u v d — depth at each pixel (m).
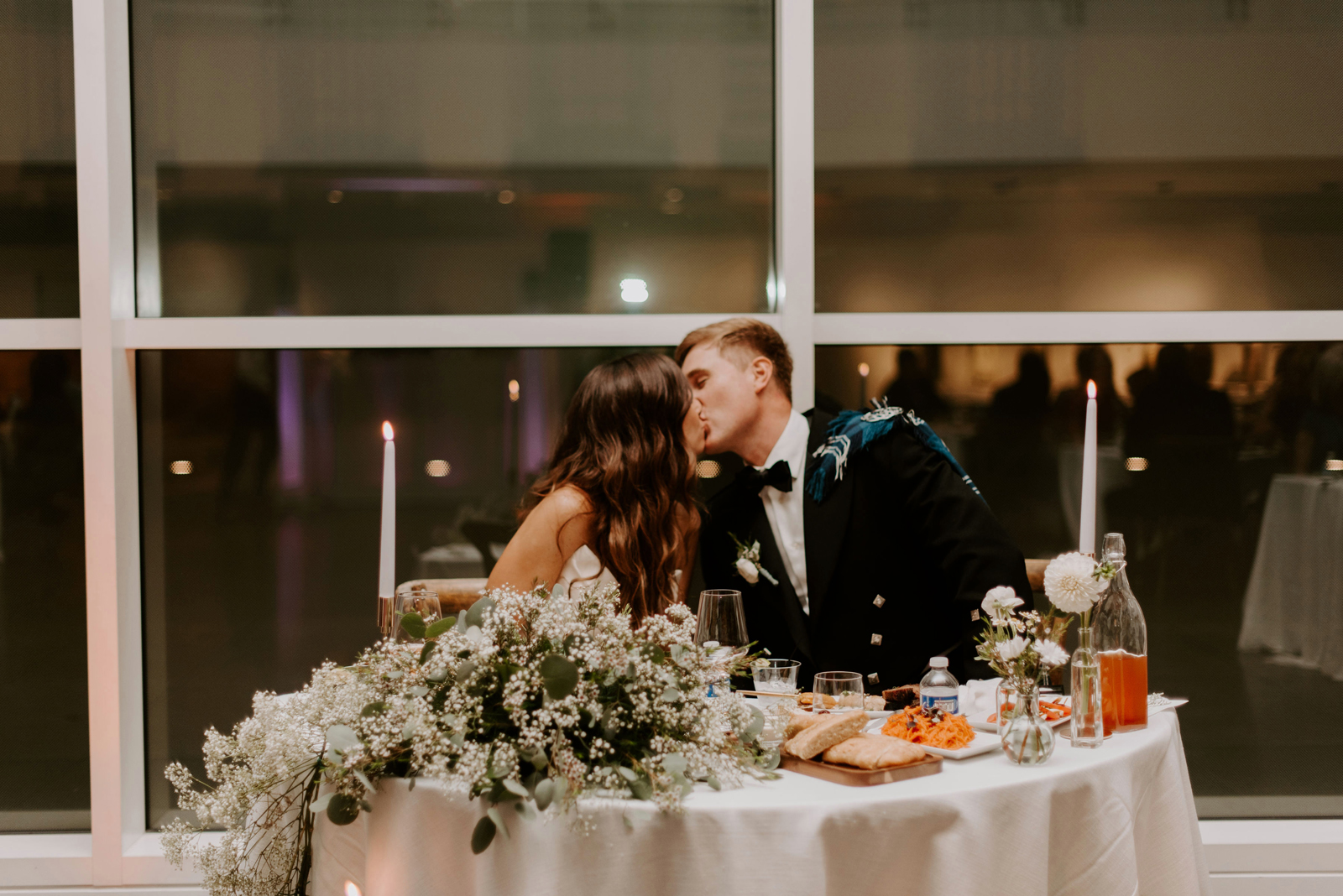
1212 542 2.60
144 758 2.55
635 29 2.61
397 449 2.60
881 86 2.61
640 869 1.16
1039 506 2.61
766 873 1.15
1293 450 2.59
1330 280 2.60
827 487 2.06
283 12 2.59
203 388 2.57
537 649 1.26
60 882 2.43
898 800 1.17
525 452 2.61
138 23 2.56
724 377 2.15
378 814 1.26
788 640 2.09
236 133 2.58
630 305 2.62
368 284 2.60
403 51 2.61
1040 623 1.40
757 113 2.61
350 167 2.60
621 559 1.87
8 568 2.55
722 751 1.26
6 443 2.54
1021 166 2.61
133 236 2.55
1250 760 2.60
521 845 1.17
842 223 2.61
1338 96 2.59
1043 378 2.60
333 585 2.60
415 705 1.23
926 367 2.60
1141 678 1.45
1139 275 2.61
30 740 2.55
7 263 2.53
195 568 2.57
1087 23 2.61
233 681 2.58
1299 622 2.59
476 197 2.62
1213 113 2.60
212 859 1.43
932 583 2.06
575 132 2.63
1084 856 1.27
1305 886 2.45
